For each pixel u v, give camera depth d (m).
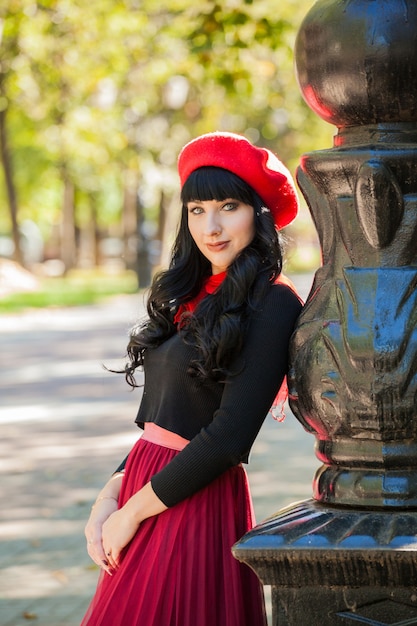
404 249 2.46
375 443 2.47
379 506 2.47
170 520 2.99
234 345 2.87
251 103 30.11
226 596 2.96
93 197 50.69
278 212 3.13
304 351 2.54
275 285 2.95
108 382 16.88
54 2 16.48
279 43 10.65
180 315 3.21
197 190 3.05
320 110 2.58
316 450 2.61
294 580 2.41
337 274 2.53
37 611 6.19
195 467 2.88
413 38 2.42
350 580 2.38
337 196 2.51
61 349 21.70
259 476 9.50
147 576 2.97
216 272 3.20
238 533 3.04
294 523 2.46
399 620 2.37
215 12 9.85
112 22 18.81
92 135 34.06
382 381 2.41
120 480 3.31
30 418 13.52
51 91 28.61
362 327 2.43
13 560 7.27
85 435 12.17
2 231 68.62
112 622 2.99
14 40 22.17
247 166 3.03
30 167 46.09
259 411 2.87
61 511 8.62
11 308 31.50
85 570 7.02
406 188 2.45
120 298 35.38
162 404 3.11
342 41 2.46
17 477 9.98
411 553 2.32
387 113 2.49
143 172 37.22
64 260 48.00
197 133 36.53
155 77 21.06
